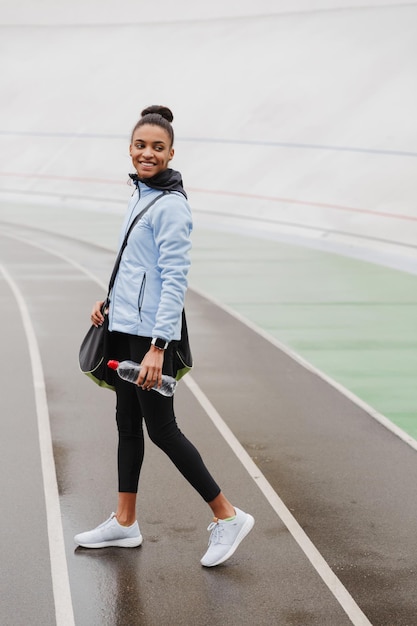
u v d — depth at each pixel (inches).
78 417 268.5
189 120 1127.0
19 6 1422.2
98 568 168.6
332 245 756.6
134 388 168.6
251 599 158.1
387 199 839.7
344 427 265.6
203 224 904.3
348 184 890.1
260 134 1047.0
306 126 1018.7
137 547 178.4
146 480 215.8
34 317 432.1
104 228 878.4
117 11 1348.4
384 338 412.8
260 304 495.8
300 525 191.6
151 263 161.5
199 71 1193.4
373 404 301.1
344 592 161.2
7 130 1293.1
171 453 166.1
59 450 237.9
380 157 908.6
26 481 214.4
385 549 179.6
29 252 694.5
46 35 1390.3
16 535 182.7
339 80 1051.9
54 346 367.2
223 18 1249.4
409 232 764.0
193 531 186.5
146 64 1258.0
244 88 1126.4
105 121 1222.9
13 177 1207.6
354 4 1133.7
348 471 226.5
